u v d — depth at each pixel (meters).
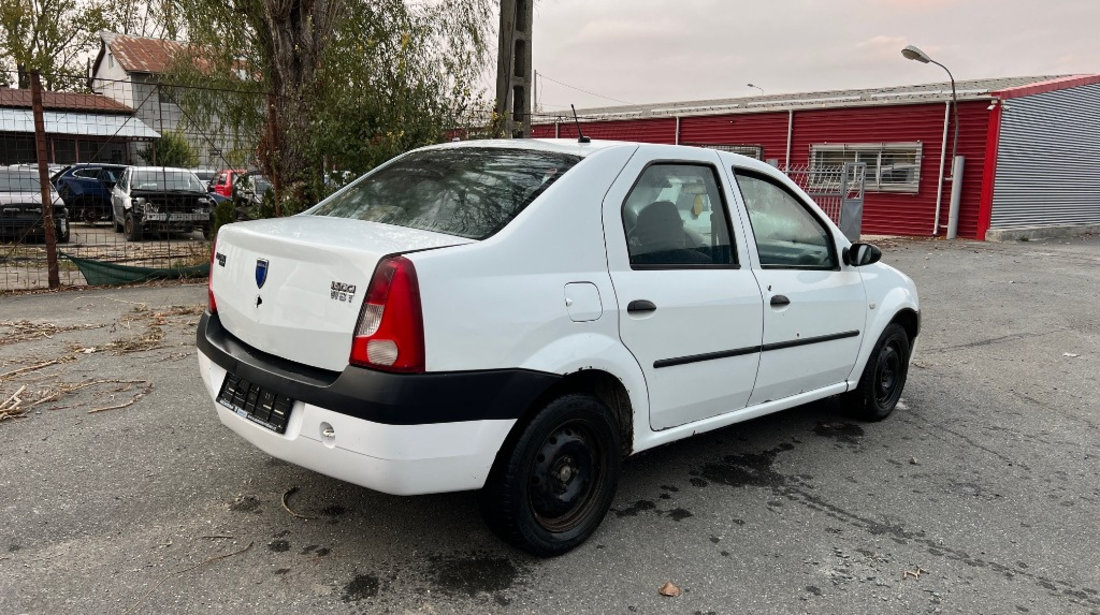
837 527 3.65
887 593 3.09
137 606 2.78
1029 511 3.91
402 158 4.19
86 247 13.22
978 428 5.19
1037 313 9.48
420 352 2.72
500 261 2.96
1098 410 5.66
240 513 3.52
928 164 19.98
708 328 3.71
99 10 34.50
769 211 4.29
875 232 21.28
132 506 3.55
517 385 2.92
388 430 2.71
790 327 4.23
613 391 3.45
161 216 15.54
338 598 2.88
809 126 22.25
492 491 3.03
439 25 11.84
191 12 11.17
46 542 3.20
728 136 24.11
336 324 2.85
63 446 4.23
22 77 33.53
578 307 3.13
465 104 10.07
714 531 3.56
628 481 4.11
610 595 2.98
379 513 3.56
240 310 3.31
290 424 2.97
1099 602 3.09
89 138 22.31
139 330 7.09
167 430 4.50
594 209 3.33
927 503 3.97
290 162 9.91
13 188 16.08
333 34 10.30
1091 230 23.00
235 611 2.77
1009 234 19.59
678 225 3.71
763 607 2.95
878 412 5.22
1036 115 20.00
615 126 26.91
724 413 4.01
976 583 3.19
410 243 2.93
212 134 13.66
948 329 8.48
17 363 5.87
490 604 2.88
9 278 10.40
